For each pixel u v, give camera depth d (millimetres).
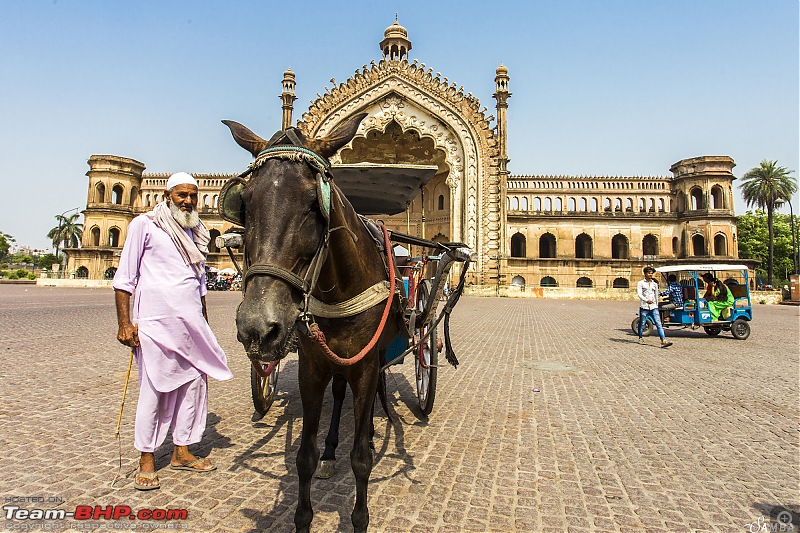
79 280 49781
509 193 55969
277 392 7051
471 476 4156
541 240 59594
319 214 2393
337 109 39094
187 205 4129
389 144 42438
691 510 3615
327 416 5949
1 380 7027
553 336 14336
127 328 3801
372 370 3061
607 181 56219
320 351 2889
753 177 58344
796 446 5039
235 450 4648
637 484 4059
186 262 4035
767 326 19516
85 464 4168
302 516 2961
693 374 8898
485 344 12289
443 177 43812
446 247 4582
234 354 9930
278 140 2623
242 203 2492
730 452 4840
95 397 6270
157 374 3834
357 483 2980
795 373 9117
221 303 24969
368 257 3229
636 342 13516
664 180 55969
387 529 3256
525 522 3393
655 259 51750
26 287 46562
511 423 5676
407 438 5113
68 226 85500
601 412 6207
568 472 4277
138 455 4402
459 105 38812
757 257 65688
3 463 4129
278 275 2133
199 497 3660
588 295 39406
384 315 3104
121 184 59812
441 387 7473
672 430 5516
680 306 15125
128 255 3859
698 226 53062
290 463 4363
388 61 39094
